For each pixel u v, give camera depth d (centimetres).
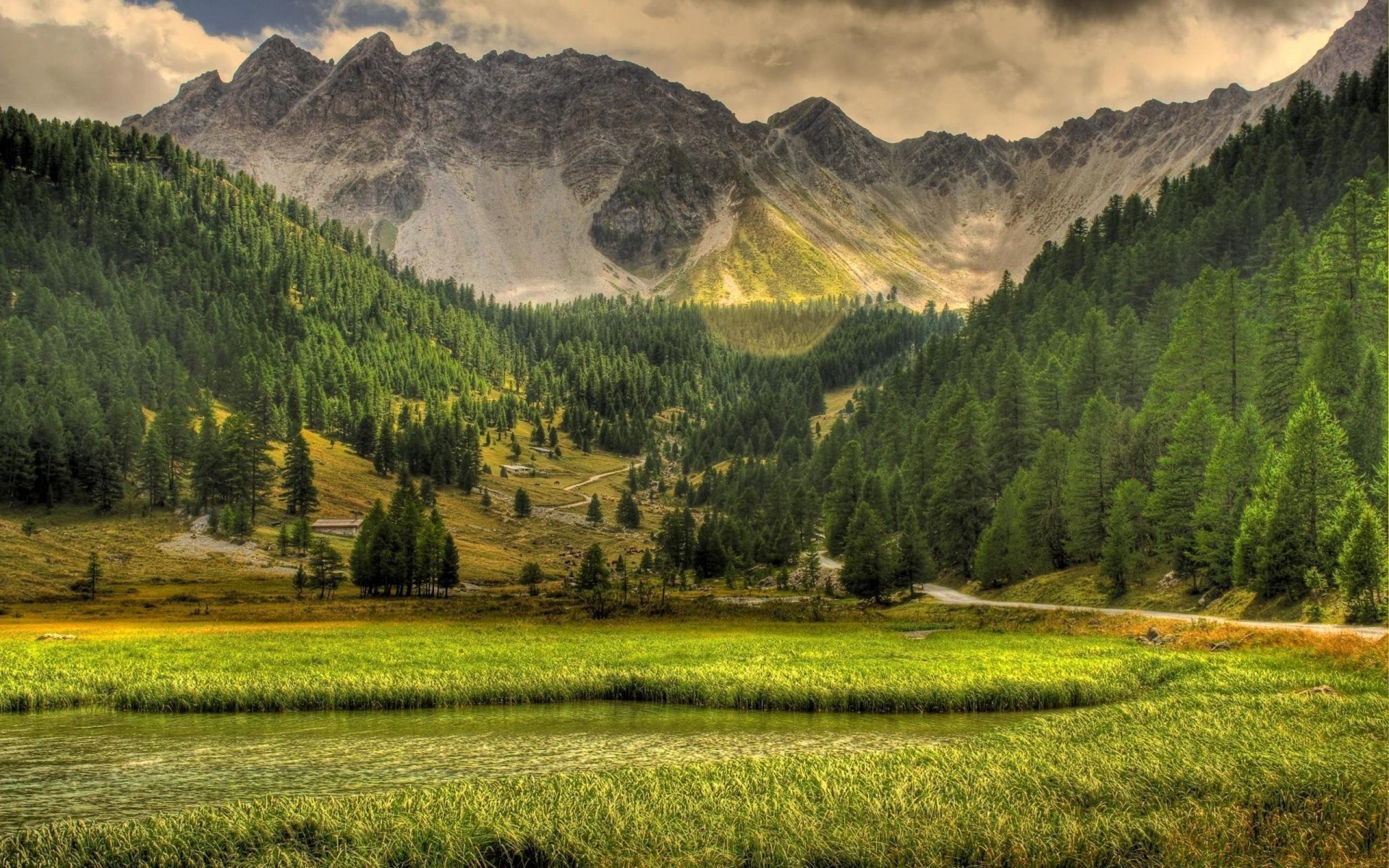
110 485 18212
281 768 3569
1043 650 6694
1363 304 10356
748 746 3962
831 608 10938
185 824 2638
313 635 8281
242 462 19538
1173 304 14712
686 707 4981
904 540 11625
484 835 2539
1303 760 3003
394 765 3628
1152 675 5397
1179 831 2452
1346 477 7825
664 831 2566
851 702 4894
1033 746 3472
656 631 8869
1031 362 17512
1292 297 11225
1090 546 10688
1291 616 7206
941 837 2473
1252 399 10794
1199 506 8919
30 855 2470
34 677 5428
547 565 19412
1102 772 3019
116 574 14988
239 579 15288
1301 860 2266
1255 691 4556
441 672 5547
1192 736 3516
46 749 3925
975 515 12344
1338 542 7212
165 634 8438
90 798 3147
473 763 3653
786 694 4950
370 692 5003
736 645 7225
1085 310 18412
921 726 4441
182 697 4912
